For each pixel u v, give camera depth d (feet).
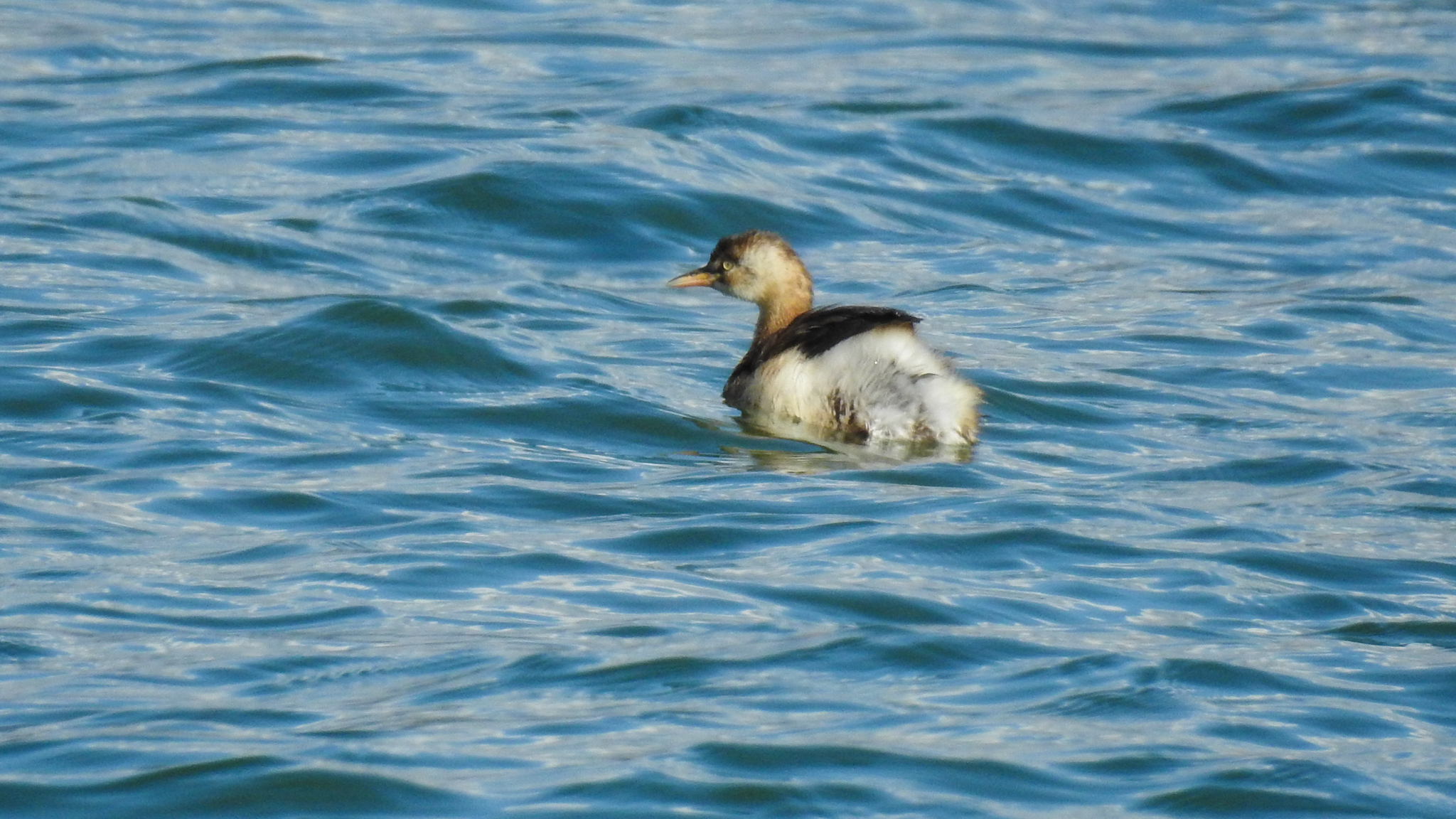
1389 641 33.12
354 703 29.14
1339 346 56.59
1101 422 48.73
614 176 70.69
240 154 72.18
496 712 28.86
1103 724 28.96
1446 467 44.60
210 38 90.12
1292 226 70.90
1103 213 71.97
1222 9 103.14
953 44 94.32
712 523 38.96
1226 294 62.49
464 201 67.72
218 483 41.16
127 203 65.57
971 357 54.60
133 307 55.26
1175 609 34.60
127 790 26.04
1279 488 42.91
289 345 51.26
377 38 91.61
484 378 50.72
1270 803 26.35
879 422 46.60
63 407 46.19
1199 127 80.59
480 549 36.99
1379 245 68.54
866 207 71.31
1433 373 53.83
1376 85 83.92
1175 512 40.60
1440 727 29.14
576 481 42.24
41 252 60.13
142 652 31.32
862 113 80.64
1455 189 74.74
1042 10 103.09
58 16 93.35
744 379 49.78
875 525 38.88
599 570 35.88
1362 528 39.65
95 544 36.99
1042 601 34.71
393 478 41.96
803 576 35.68
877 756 27.48
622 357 53.93
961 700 29.86
